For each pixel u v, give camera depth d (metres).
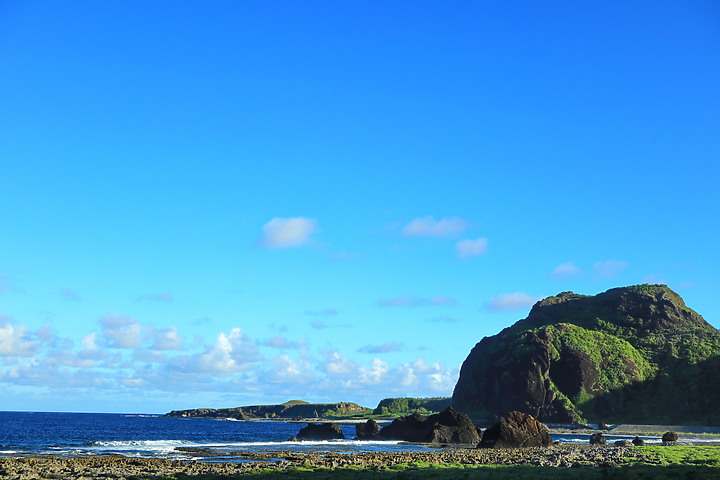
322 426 151.25
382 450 107.12
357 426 156.62
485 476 59.31
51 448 96.25
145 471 61.88
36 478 54.81
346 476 59.66
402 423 150.00
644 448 103.81
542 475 59.47
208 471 62.81
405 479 57.84
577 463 71.12
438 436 137.62
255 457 83.81
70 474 58.06
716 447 109.88
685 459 75.56
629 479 54.62
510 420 117.44
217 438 160.88
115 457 76.81
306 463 73.25
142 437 161.62
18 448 95.69
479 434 142.75
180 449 98.50
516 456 86.75
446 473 62.28
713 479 52.97
